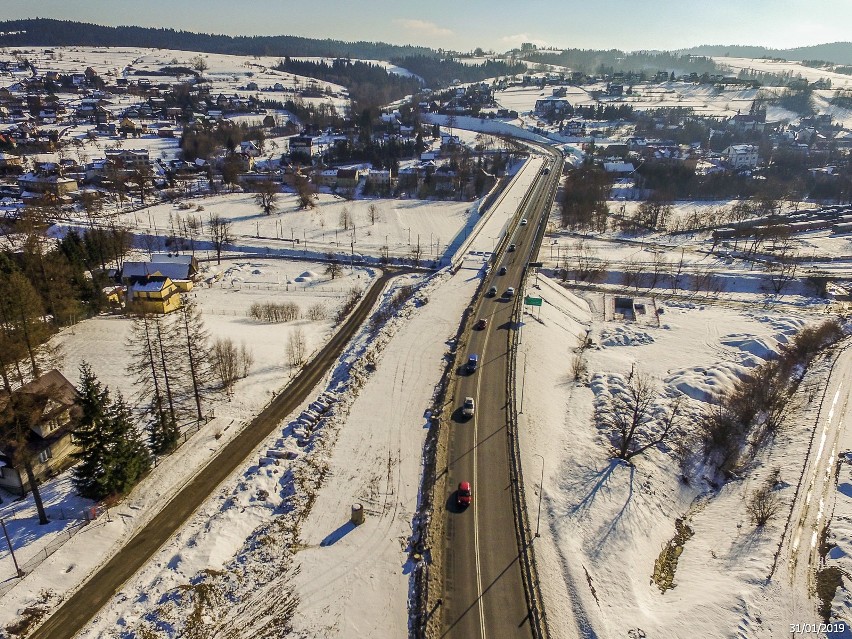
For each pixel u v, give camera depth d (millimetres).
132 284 105750
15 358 66562
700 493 64375
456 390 73438
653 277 133625
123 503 54969
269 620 42906
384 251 146500
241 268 135250
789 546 53062
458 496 54000
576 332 102312
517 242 143875
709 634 43250
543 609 43312
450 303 103688
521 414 68688
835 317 112000
